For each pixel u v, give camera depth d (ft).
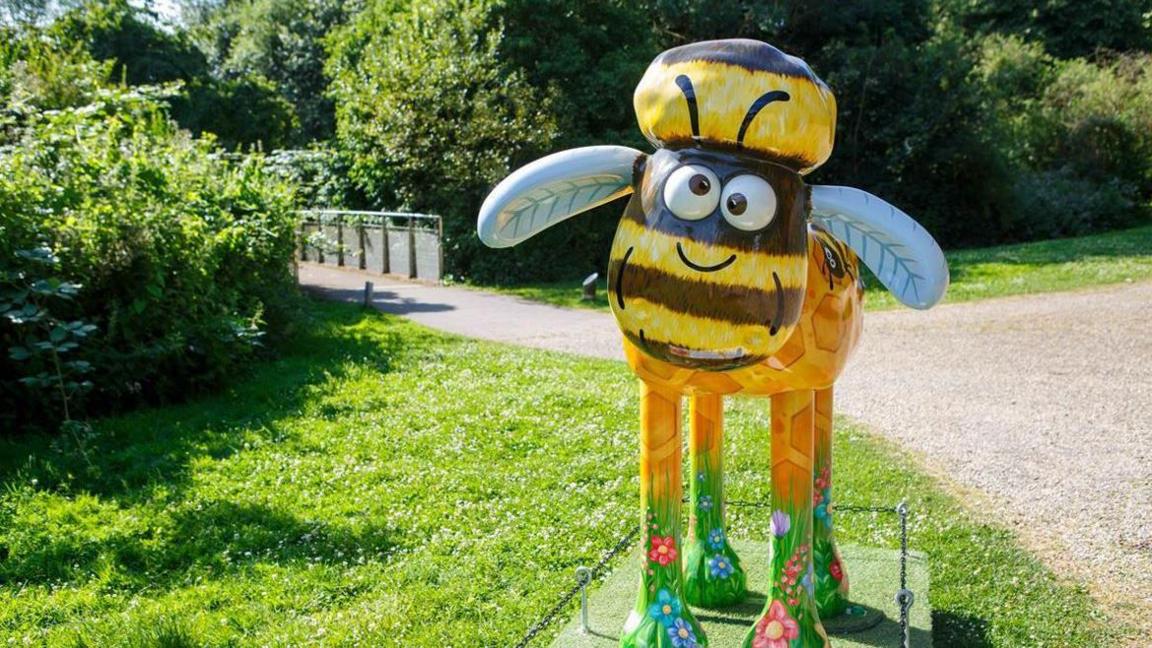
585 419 26.50
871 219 9.78
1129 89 87.15
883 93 76.48
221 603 15.44
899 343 38.58
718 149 9.20
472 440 24.27
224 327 29.25
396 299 52.85
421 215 61.31
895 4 80.02
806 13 76.59
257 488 20.68
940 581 16.25
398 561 17.03
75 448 22.94
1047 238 79.87
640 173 10.03
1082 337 38.58
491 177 60.64
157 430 25.03
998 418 27.32
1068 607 15.35
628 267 9.31
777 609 11.34
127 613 14.97
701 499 13.62
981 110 76.79
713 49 9.27
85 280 25.55
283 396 28.76
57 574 16.51
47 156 27.91
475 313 47.62
